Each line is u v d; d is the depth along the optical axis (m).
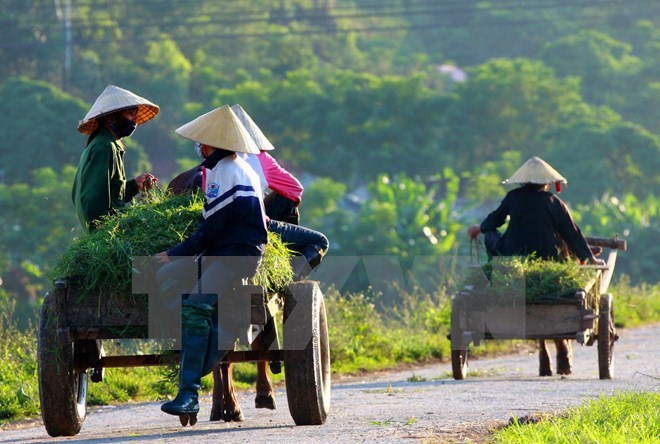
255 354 23.95
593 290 37.12
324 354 24.64
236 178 21.97
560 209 38.22
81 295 22.20
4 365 36.97
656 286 79.88
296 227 25.48
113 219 23.53
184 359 21.61
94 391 36.09
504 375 40.53
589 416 22.27
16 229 161.00
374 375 43.66
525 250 37.91
